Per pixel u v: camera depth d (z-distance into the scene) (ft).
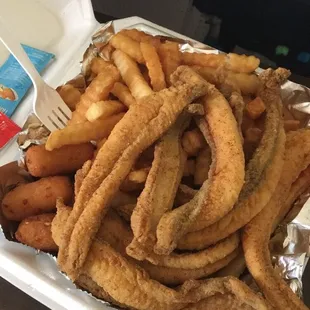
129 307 0.76
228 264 0.81
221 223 0.78
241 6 1.22
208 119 0.82
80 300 0.78
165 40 1.02
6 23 1.09
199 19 1.22
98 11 1.22
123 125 0.81
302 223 0.84
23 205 0.85
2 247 0.83
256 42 1.21
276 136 0.85
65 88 0.96
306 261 0.83
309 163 0.87
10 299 0.88
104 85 0.90
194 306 0.75
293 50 1.19
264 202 0.80
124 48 0.95
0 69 1.04
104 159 0.79
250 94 0.94
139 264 0.77
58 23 1.12
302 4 1.18
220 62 0.95
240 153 0.79
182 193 0.81
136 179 0.80
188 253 0.78
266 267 0.77
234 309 0.75
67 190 0.86
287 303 0.75
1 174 0.87
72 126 0.86
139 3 1.24
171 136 0.82
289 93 0.96
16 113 1.00
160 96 0.83
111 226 0.79
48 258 0.83
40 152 0.86
